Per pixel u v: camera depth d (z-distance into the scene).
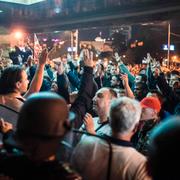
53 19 13.59
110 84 7.53
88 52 2.81
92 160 2.01
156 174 1.25
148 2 9.51
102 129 2.84
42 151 1.35
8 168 1.37
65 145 1.81
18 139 1.38
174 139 1.23
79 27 13.18
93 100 3.01
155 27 22.12
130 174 1.91
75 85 5.32
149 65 6.39
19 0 7.28
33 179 1.33
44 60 3.14
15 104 2.62
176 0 8.74
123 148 1.99
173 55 22.64
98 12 11.36
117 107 2.05
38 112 1.35
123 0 10.02
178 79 7.41
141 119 3.18
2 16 14.16
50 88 5.28
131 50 19.47
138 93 6.22
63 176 1.34
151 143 1.34
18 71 2.78
